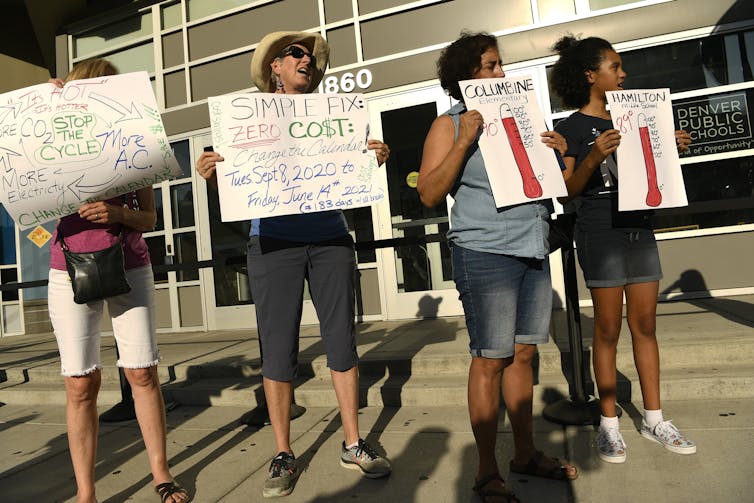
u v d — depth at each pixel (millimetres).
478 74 2072
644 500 1887
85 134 2043
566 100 2459
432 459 2412
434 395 3197
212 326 6141
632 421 2650
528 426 2143
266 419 3115
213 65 6230
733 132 4770
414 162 5449
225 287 6148
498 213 1944
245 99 2279
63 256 2076
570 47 2443
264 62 2482
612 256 2271
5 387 4289
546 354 3303
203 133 6164
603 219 2295
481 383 1966
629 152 2240
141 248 2213
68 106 2057
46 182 2020
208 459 2660
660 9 4828
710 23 4750
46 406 3994
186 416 3438
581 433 2592
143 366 2160
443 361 3475
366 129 2387
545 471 2117
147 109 2076
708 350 3154
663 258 4887
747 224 4719
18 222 2025
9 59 8016
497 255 1938
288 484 2203
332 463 2471
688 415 2664
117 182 2057
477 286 1956
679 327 3645
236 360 4094
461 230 1992
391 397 3266
